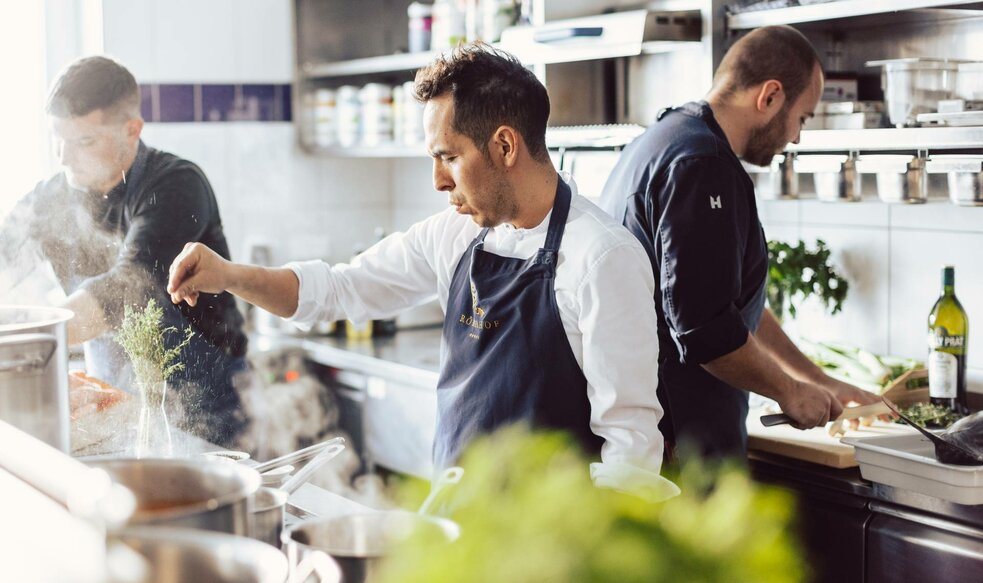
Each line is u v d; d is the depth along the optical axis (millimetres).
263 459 3719
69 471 784
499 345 1769
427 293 2051
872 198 2629
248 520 878
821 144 2531
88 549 704
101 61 2020
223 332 1886
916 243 2797
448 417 1835
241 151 4164
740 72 2289
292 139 4293
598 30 2850
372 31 4414
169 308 1841
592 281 1663
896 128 2379
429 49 3930
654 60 3053
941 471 2008
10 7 3477
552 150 3211
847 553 2229
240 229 4199
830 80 2807
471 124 1666
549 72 3113
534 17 3146
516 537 442
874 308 2916
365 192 4527
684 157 2129
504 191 1710
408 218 4520
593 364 1658
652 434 1649
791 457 2365
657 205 2174
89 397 1655
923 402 2662
